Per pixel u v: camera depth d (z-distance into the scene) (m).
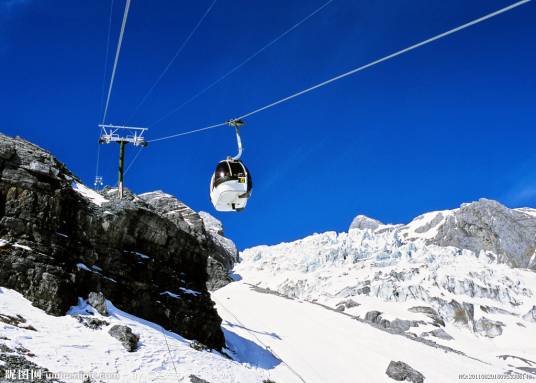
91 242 35.75
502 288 157.62
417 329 120.50
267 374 42.69
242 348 47.75
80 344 27.41
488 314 140.25
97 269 35.09
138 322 34.28
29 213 32.84
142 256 38.94
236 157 20.20
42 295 29.66
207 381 30.20
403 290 147.50
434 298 143.75
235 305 83.12
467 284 156.38
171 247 41.94
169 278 40.84
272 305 82.81
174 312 39.00
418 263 178.62
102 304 32.28
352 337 66.25
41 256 31.38
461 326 134.75
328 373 50.97
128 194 51.53
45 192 34.09
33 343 25.52
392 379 52.81
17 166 34.06
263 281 183.25
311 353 56.88
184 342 35.38
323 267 188.38
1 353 23.11
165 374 28.62
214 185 19.88
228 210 20.27
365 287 151.88
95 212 37.06
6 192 32.72
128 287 36.41
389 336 69.75
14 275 29.80
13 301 28.52
